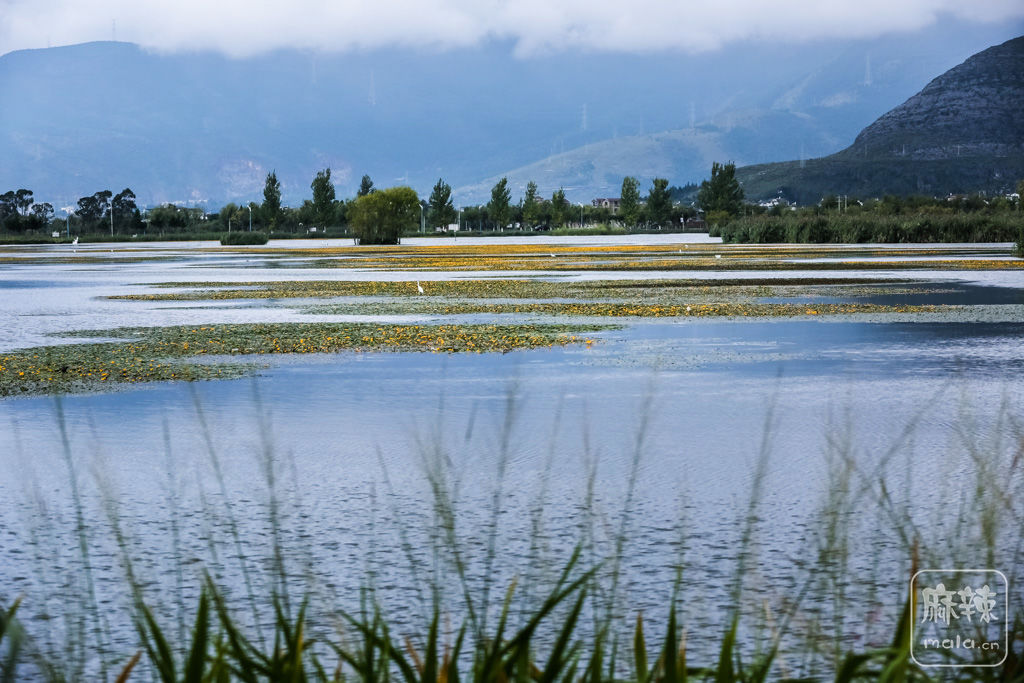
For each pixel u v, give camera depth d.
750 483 14.58
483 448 17.23
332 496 14.11
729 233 172.12
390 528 12.50
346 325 39.84
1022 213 150.12
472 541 11.88
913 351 29.80
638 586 10.29
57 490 14.76
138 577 10.80
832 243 152.50
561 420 19.77
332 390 23.92
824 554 7.59
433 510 13.28
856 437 17.72
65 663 8.29
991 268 74.31
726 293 54.25
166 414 20.98
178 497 14.20
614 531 12.25
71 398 23.19
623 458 16.36
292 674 4.90
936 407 20.66
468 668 8.43
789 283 61.31
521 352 30.98
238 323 41.34
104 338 36.12
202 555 11.55
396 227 177.12
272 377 26.19
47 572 11.02
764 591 10.02
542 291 57.66
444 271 82.00
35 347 33.66
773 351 30.20
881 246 131.38
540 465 15.89
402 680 8.12
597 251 128.12
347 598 10.12
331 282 69.44
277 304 51.22
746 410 20.66
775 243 158.25
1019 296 49.59
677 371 26.34
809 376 25.14
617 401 21.89
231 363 29.16
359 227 177.00
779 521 12.58
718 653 8.52
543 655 8.50
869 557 10.74
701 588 10.19
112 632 9.24
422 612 9.73
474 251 135.12
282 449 17.28
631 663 7.26
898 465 15.44
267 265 99.38
